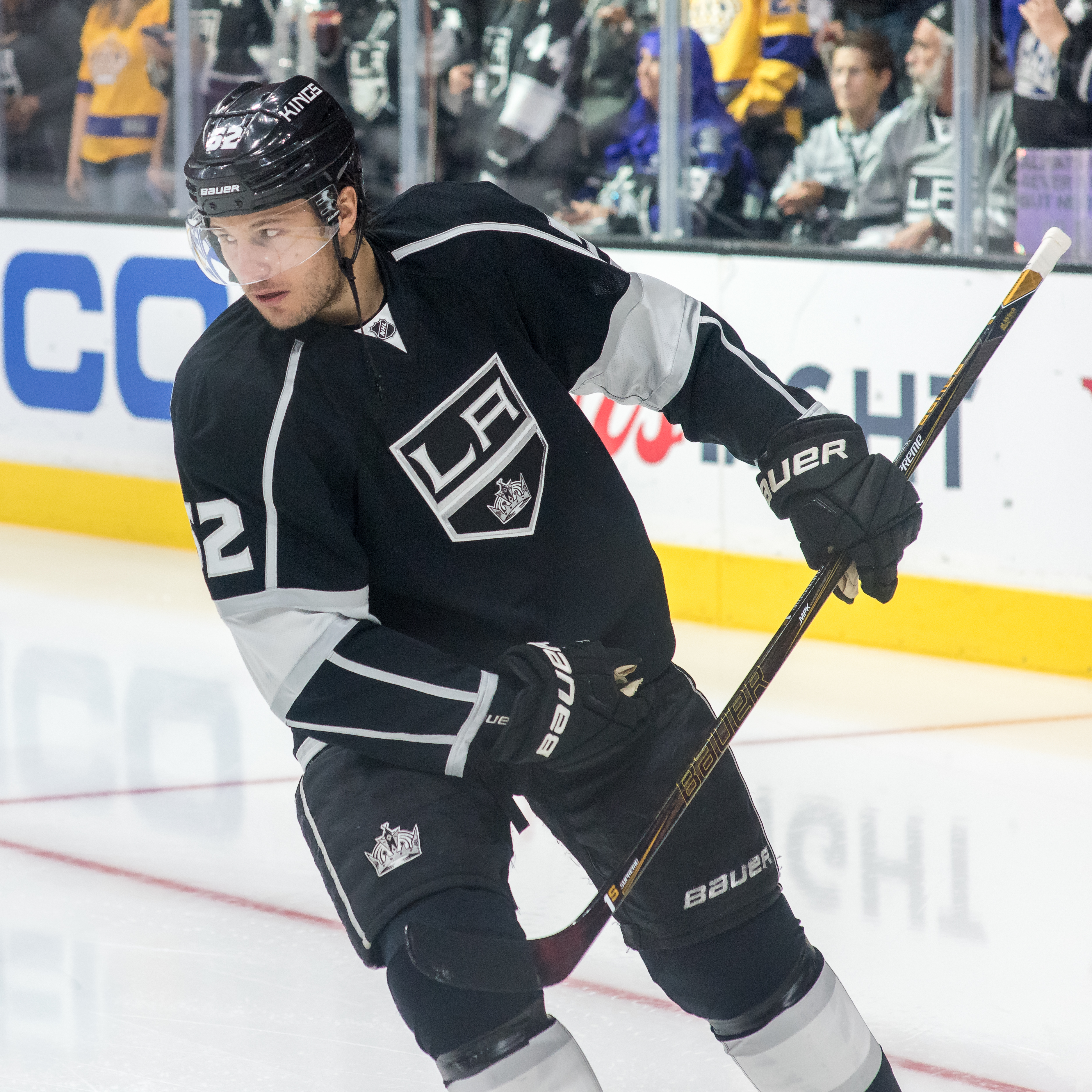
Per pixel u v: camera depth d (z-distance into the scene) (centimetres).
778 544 1625
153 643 1623
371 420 548
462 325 568
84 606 1769
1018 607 1508
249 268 527
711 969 584
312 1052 816
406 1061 805
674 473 1689
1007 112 1548
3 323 2162
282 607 541
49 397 2139
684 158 1748
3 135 2242
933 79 1593
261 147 514
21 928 976
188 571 1925
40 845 1110
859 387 1582
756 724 1356
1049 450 1473
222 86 2064
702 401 612
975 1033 826
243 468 537
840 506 582
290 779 1241
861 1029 598
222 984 896
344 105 1997
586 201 1850
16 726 1377
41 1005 873
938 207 1625
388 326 555
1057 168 1526
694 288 1684
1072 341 1448
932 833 1107
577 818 596
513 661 536
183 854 1092
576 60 1814
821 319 1597
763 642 1611
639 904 589
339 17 1970
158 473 2050
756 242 1702
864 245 1677
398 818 546
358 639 543
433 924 521
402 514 559
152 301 2022
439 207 588
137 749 1314
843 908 984
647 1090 768
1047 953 920
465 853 540
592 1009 851
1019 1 1517
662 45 1730
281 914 991
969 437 1516
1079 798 1173
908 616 1574
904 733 1328
